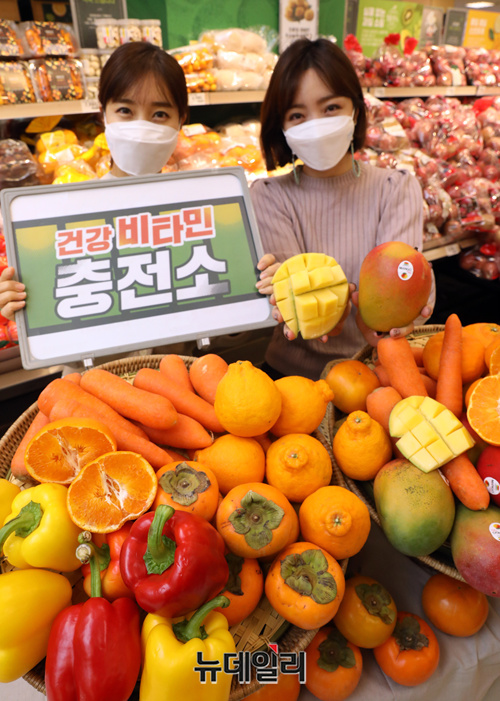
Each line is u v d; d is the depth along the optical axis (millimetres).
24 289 980
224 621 622
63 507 676
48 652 598
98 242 1023
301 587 643
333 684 766
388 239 1395
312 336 965
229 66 2453
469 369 913
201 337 1033
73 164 2107
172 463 750
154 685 563
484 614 861
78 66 2039
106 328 1001
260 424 774
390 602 798
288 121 1350
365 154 2566
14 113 1889
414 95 3064
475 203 2773
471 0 3863
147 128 1325
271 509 677
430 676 829
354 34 3104
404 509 722
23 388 1815
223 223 1075
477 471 760
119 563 637
